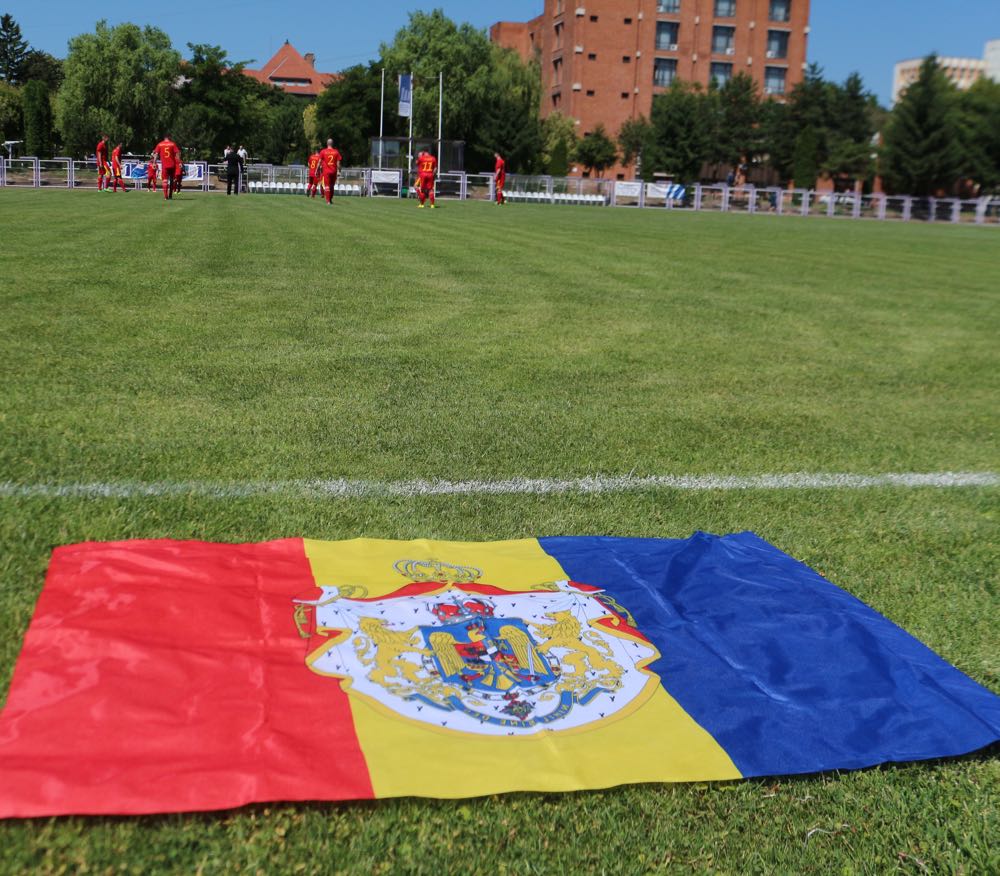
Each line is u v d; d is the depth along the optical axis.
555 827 2.27
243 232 17.20
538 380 6.77
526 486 4.64
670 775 2.46
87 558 3.33
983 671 3.19
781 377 7.45
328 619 3.05
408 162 50.09
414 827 2.23
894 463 5.47
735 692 2.86
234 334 7.61
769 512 4.57
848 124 65.62
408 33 72.00
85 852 2.06
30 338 6.94
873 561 4.07
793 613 3.39
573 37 73.31
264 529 3.88
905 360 8.45
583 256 16.09
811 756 2.59
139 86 71.12
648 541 3.99
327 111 80.75
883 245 24.83
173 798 2.19
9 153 73.88
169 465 4.51
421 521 4.10
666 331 9.02
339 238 17.02
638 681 2.87
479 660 2.88
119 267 11.13
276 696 2.60
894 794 2.50
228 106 77.81
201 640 2.85
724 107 67.00
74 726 2.39
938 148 62.28
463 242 17.66
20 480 4.15
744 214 50.09
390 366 6.87
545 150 71.81
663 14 73.50
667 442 5.53
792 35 75.94
